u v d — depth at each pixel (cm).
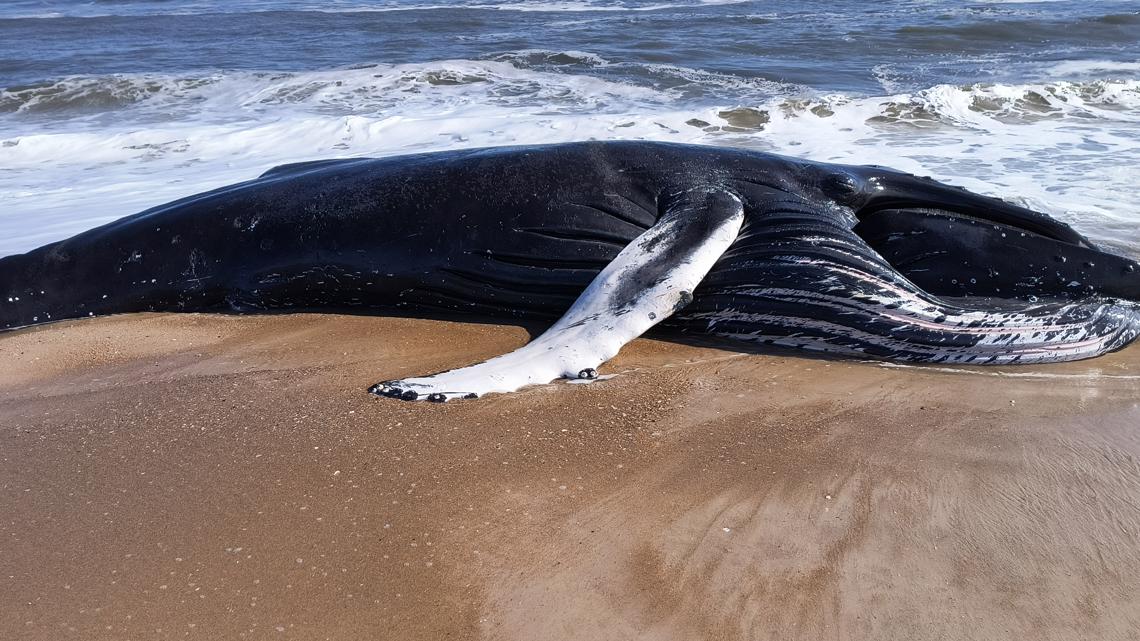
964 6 2347
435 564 346
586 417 462
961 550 357
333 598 329
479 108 1398
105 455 435
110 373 543
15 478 417
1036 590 335
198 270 644
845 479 405
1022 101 1371
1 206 945
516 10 2548
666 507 383
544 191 630
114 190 1004
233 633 314
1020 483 404
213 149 1202
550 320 629
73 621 321
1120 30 1952
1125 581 340
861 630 315
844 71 1619
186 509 385
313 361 552
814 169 659
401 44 1986
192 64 1805
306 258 633
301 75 1616
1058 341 554
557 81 1554
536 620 319
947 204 662
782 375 527
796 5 2505
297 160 1138
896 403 488
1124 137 1157
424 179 639
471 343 586
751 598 329
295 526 370
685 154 659
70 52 2027
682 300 554
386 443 434
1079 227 796
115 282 647
